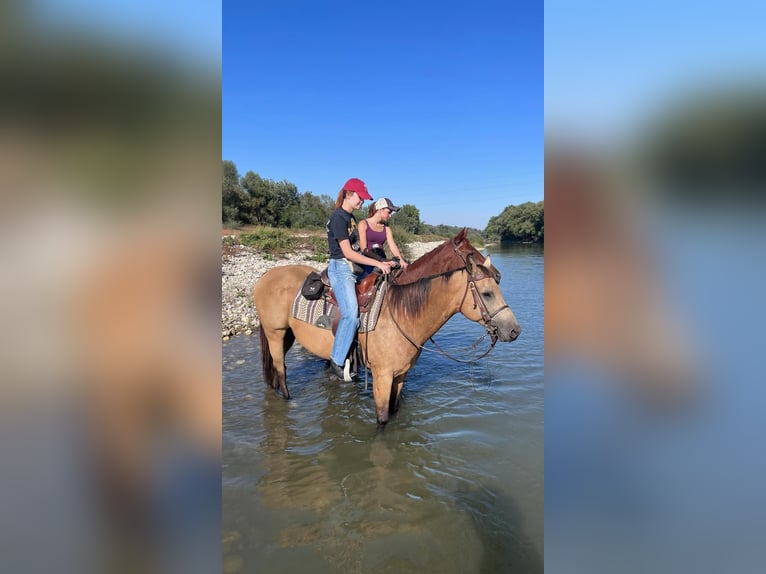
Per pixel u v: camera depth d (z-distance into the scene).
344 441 3.42
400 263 3.73
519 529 2.42
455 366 5.26
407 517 2.52
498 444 3.33
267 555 2.23
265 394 4.42
